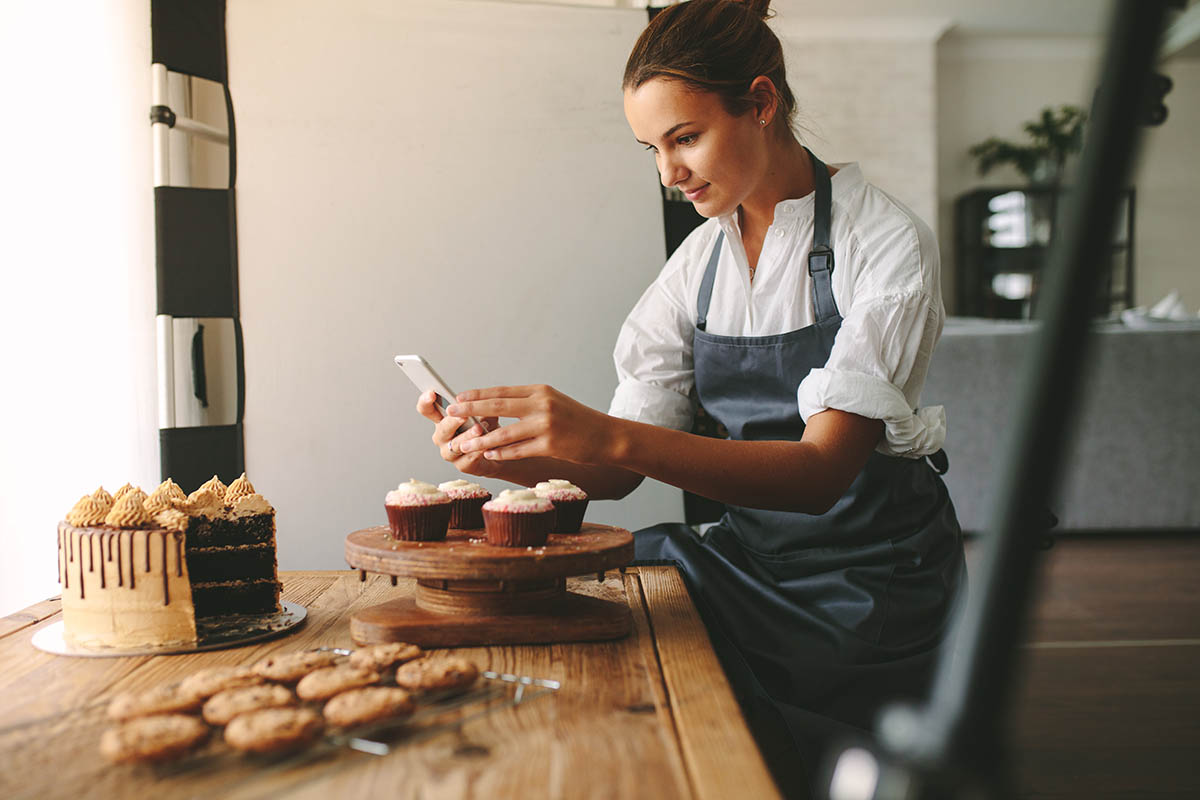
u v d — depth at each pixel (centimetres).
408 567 98
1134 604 296
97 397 202
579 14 212
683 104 122
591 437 108
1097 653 253
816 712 124
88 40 200
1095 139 19
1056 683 232
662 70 122
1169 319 435
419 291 210
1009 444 21
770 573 138
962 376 385
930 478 141
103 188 202
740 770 62
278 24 204
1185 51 814
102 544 95
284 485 207
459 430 126
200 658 93
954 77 852
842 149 798
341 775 62
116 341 204
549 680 83
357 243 207
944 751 22
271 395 205
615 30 213
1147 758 191
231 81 203
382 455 209
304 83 205
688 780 62
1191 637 265
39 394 198
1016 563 21
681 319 161
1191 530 405
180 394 198
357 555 103
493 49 211
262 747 63
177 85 197
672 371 162
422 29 208
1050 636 267
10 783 61
